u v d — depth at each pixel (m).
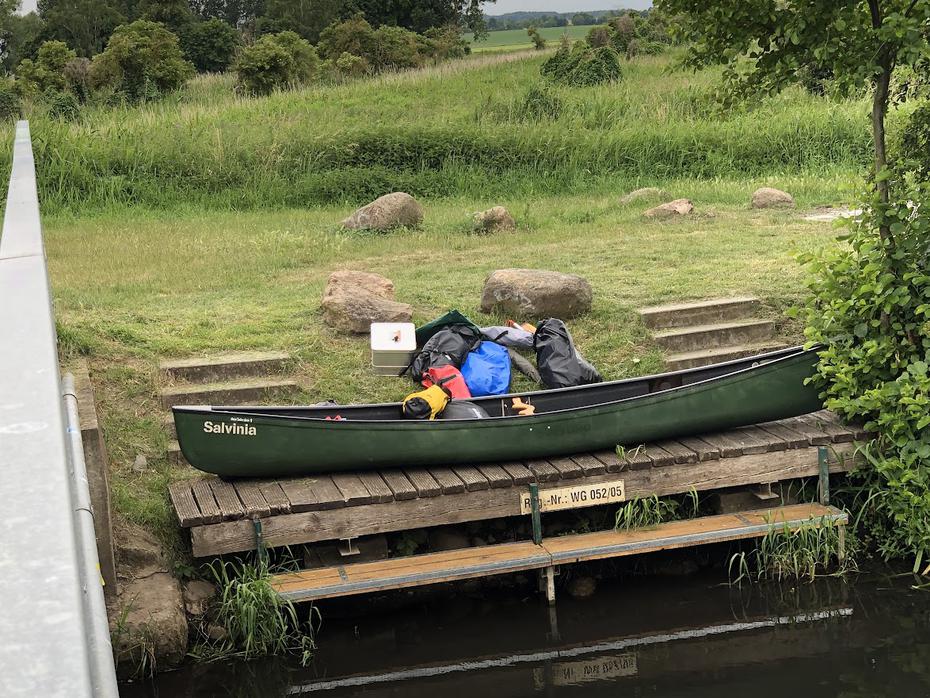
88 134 20.08
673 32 8.61
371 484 7.32
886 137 8.89
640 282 11.24
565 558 7.26
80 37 68.06
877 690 6.02
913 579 7.64
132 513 7.25
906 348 8.08
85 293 10.86
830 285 8.30
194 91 33.88
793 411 8.25
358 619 7.22
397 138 21.03
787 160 21.00
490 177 20.44
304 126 22.05
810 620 7.05
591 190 19.84
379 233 14.80
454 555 7.29
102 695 0.90
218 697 6.23
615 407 7.74
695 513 7.86
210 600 6.94
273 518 6.91
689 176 20.44
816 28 7.94
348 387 8.95
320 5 65.50
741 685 6.18
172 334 9.58
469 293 10.95
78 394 7.34
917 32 7.31
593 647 6.79
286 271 12.27
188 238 14.55
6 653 0.79
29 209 3.44
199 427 7.05
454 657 6.70
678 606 7.34
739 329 10.08
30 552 0.88
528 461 7.75
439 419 7.97
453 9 65.50
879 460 8.05
